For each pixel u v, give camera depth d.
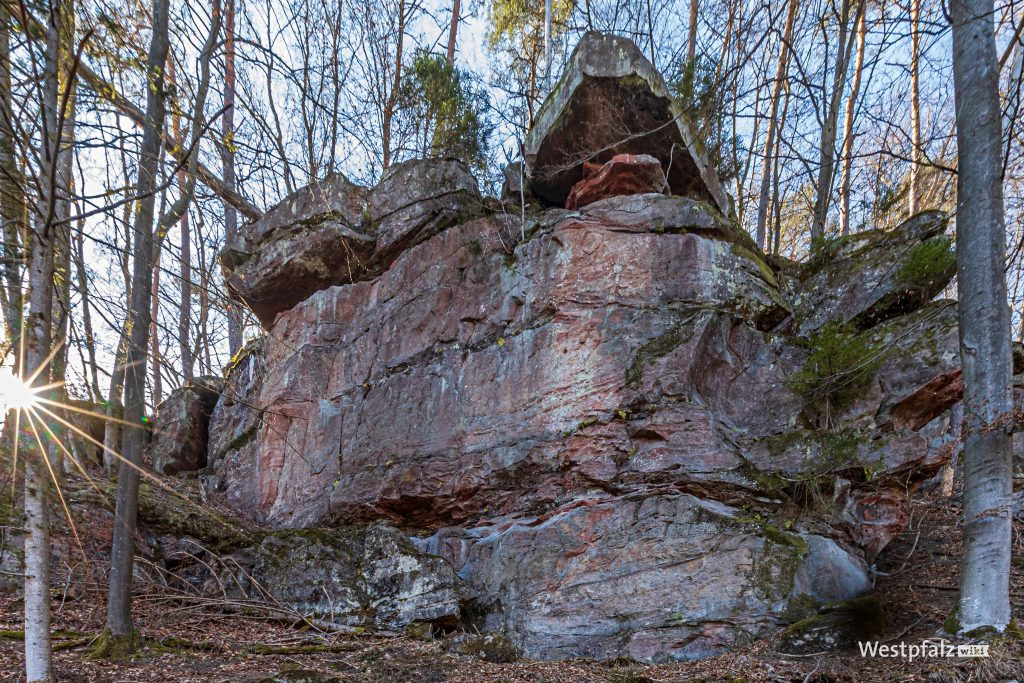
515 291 10.80
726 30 14.98
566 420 9.66
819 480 8.71
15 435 5.82
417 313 11.76
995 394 6.91
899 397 8.84
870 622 7.23
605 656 7.81
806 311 10.27
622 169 11.05
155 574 9.70
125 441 7.48
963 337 7.24
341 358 12.48
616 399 9.43
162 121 7.25
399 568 9.11
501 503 9.97
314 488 11.69
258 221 13.37
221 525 10.70
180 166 6.08
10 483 8.93
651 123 11.17
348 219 12.76
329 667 7.13
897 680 6.14
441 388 11.05
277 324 13.27
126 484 7.46
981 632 6.56
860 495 8.80
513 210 12.14
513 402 10.25
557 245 10.56
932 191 15.66
